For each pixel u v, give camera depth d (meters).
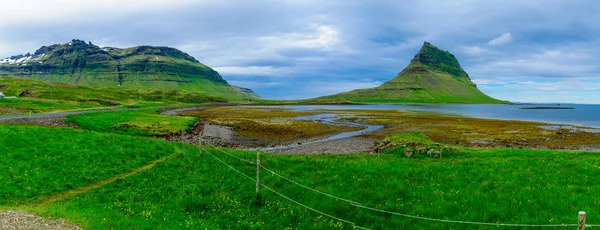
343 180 25.25
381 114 144.25
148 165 31.45
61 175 26.59
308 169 28.38
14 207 19.70
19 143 32.38
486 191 21.70
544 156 35.75
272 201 22.67
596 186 21.23
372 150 51.12
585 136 73.25
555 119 134.38
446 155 40.56
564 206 18.19
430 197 21.34
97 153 32.09
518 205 18.98
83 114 77.38
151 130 64.00
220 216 20.78
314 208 21.33
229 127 82.69
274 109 194.38
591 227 15.30
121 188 25.31
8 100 124.56
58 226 15.44
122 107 145.25
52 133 37.41
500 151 41.03
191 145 42.69
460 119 117.81
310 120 108.12
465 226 17.55
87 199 22.67
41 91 190.00
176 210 21.30
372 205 21.05
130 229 16.42
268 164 29.89
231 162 30.84
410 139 47.75
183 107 192.50
